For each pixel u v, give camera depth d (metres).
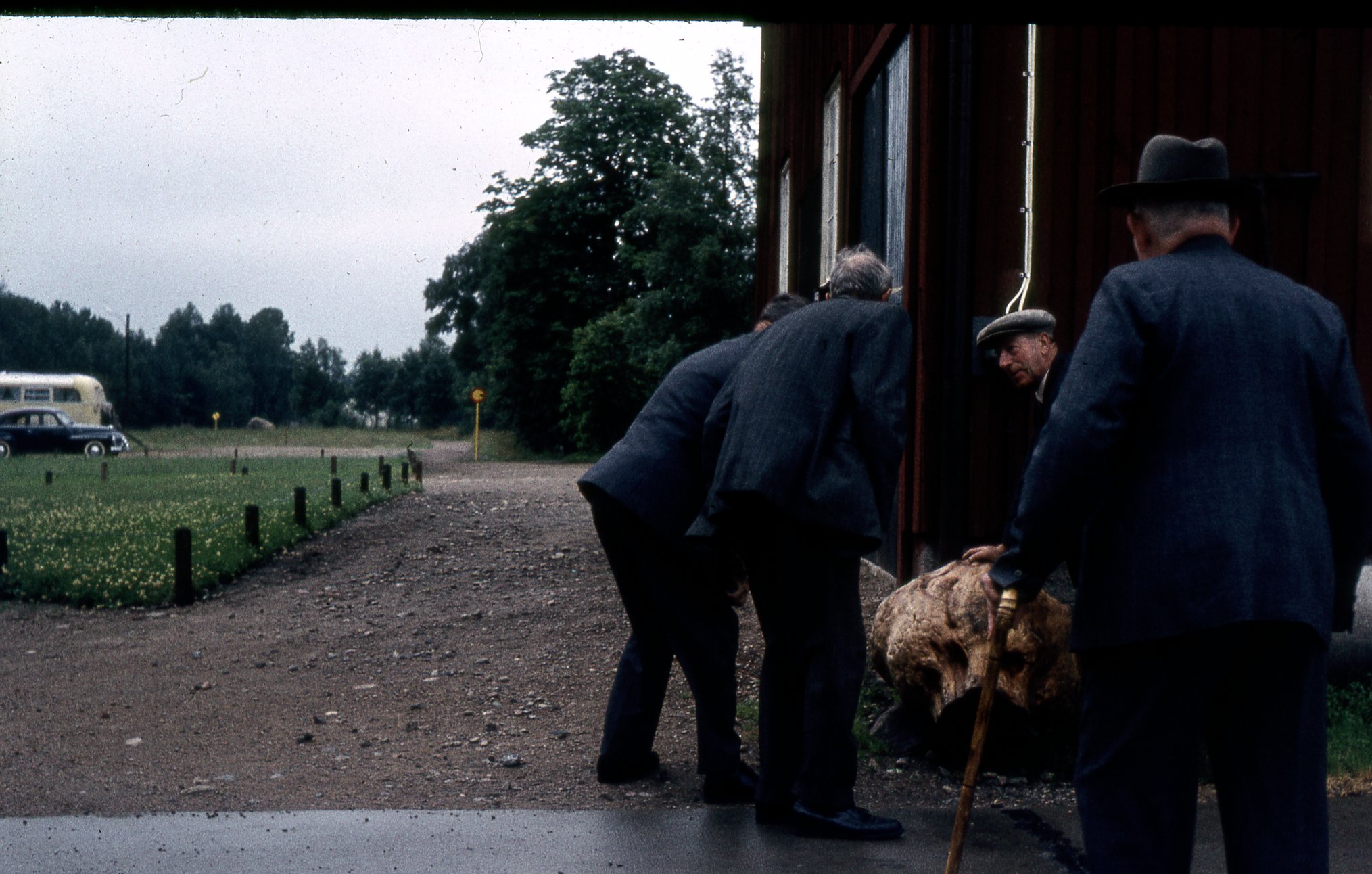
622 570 4.49
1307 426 2.54
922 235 6.29
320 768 4.80
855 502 3.75
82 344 127.12
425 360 126.19
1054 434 2.50
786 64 12.76
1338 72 6.05
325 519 12.30
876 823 3.86
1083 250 6.10
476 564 9.85
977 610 4.61
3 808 4.23
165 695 6.14
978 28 6.08
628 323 41.19
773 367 3.91
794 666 3.93
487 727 5.42
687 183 39.06
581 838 3.86
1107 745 2.56
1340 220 6.09
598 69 47.22
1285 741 2.44
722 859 3.64
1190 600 2.41
